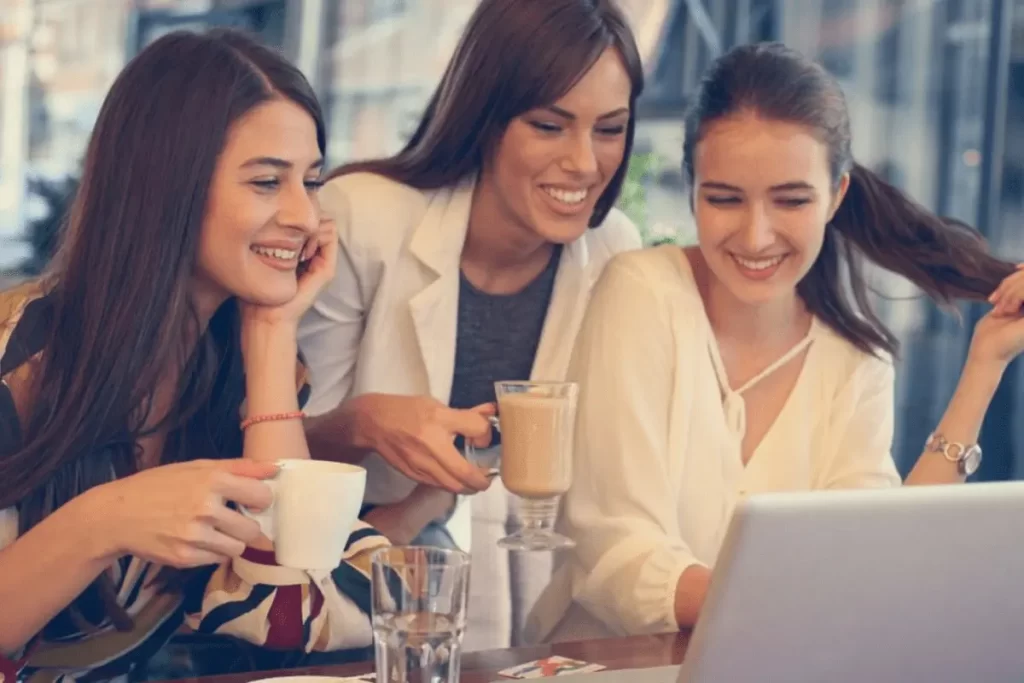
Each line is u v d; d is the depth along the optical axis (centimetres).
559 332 276
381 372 270
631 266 247
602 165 256
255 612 195
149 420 211
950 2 512
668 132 501
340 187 269
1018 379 494
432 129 267
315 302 268
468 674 165
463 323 274
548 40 244
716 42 507
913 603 130
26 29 473
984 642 137
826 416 251
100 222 200
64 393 197
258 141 206
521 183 255
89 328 198
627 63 252
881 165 515
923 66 514
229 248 208
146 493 168
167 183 199
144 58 203
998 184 516
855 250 258
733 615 123
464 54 259
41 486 196
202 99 202
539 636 248
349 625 198
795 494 121
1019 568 133
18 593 172
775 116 227
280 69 213
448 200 268
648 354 237
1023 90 516
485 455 222
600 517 230
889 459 257
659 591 212
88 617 195
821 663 130
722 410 243
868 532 124
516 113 250
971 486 128
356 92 496
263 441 217
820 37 512
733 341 248
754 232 228
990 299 255
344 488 161
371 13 494
